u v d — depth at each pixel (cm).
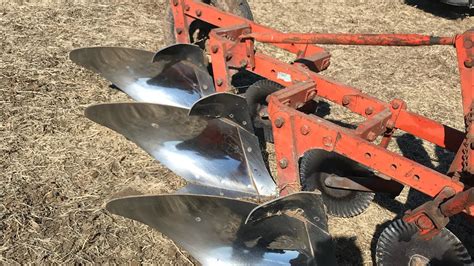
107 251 190
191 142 217
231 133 212
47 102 270
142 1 421
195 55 249
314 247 162
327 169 211
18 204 205
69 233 195
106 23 373
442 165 263
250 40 225
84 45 335
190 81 255
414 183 160
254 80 318
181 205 168
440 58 383
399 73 355
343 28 421
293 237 167
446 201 148
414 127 197
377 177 200
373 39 189
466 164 158
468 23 456
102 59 254
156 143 216
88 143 245
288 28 410
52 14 376
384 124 191
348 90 204
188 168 213
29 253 185
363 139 170
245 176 207
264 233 170
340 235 214
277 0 469
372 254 206
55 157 233
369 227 220
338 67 355
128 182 224
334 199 214
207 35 301
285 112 178
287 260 167
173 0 271
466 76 167
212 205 171
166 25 288
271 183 203
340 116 296
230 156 212
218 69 227
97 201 212
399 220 166
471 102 166
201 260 171
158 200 163
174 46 243
